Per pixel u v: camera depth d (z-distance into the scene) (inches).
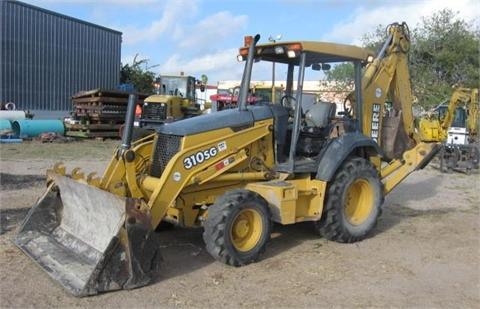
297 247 276.5
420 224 337.4
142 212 208.7
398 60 343.0
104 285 203.0
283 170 271.1
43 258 231.5
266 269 239.5
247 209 239.0
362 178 290.2
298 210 269.6
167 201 233.5
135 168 252.8
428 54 1209.4
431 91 1111.6
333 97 765.3
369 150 311.1
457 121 684.1
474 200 429.4
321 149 286.5
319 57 287.9
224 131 255.9
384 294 214.1
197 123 250.5
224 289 213.9
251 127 265.9
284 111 283.4
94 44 1223.5
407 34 348.8
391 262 255.6
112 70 1275.8
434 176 571.2
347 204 288.2
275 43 272.7
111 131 880.9
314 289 217.0
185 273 230.7
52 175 261.3
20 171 494.3
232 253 234.8
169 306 195.8
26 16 1077.1
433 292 217.9
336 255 264.2
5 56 1050.1
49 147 728.3
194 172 242.5
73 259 226.8
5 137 808.9
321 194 273.4
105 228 225.1
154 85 1460.4
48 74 1130.0
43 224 261.0
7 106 993.5
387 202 413.4
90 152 679.7
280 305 199.8
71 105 1181.7
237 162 257.1
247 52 282.4
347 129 298.7
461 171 612.7
